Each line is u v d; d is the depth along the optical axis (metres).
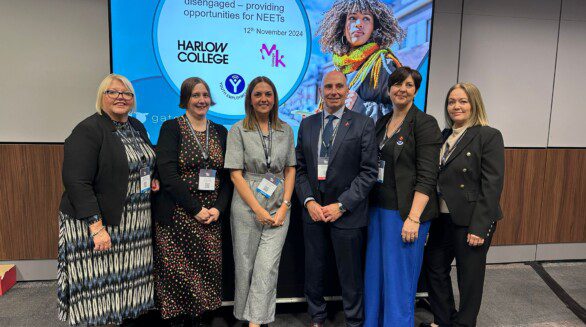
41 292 2.78
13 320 2.37
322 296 2.23
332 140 2.02
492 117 3.41
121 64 2.63
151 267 2.00
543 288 3.01
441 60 3.27
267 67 2.81
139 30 2.62
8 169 2.83
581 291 2.96
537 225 3.53
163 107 2.74
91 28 2.87
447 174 2.02
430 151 1.92
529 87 3.41
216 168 2.01
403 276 2.01
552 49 3.40
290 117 2.89
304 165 2.16
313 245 2.13
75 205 1.71
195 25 2.69
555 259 3.62
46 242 2.94
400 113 2.00
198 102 1.93
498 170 1.93
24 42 2.79
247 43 2.76
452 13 3.22
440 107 3.33
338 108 2.01
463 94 1.99
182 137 1.95
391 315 2.04
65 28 2.83
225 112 2.82
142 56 2.65
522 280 3.16
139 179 1.90
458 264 2.08
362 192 1.93
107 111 1.85
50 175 2.89
